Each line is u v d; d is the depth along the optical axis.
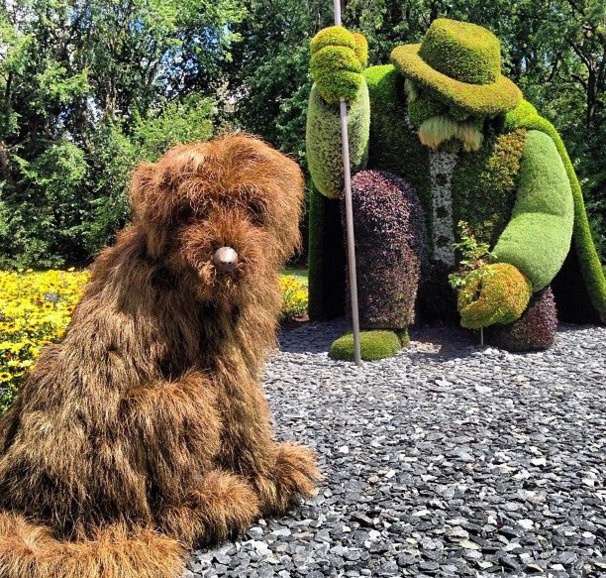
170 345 2.79
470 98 6.89
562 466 4.11
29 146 21.81
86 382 2.66
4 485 2.71
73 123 22.83
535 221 7.26
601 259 16.28
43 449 2.64
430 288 7.99
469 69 7.12
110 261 2.96
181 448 2.71
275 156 2.87
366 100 7.25
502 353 7.14
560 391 5.85
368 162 7.79
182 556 2.82
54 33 21.77
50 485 2.67
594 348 7.49
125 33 22.39
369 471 4.11
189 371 2.81
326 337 8.38
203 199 2.66
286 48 20.95
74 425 2.64
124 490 2.67
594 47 20.02
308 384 6.35
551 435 4.71
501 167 7.47
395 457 4.34
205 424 2.73
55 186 20.64
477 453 4.36
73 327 2.82
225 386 2.90
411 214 7.29
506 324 7.30
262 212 2.77
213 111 24.22
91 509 2.69
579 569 2.94
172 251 2.72
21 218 20.48
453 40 7.14
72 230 21.11
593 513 3.48
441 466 4.16
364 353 7.11
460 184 7.50
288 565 2.99
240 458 3.07
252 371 3.05
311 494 3.52
